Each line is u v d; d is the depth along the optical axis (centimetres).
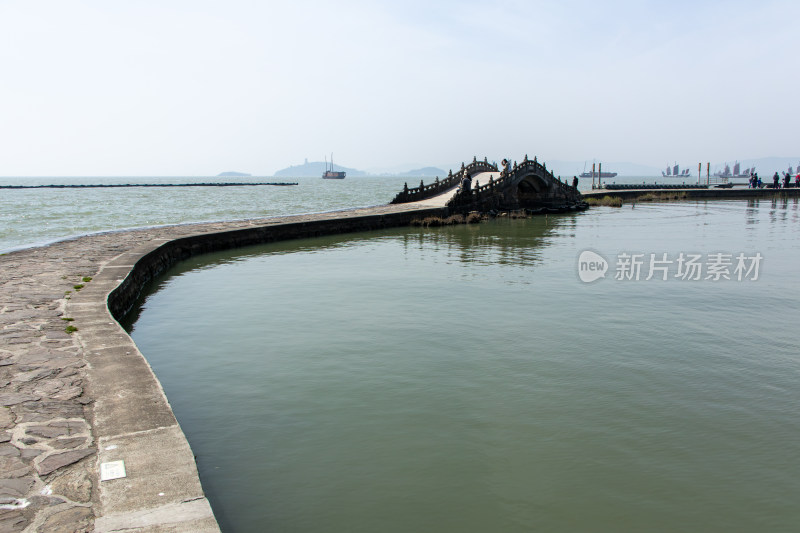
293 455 678
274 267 2072
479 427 755
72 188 14512
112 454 520
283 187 17038
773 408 820
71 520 419
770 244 2794
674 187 9256
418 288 1678
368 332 1203
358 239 3045
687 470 651
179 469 496
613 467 656
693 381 926
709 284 1767
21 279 1383
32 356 790
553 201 5691
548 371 969
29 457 511
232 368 978
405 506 579
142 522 419
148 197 9244
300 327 1241
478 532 540
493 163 6372
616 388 893
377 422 768
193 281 1788
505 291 1639
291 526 545
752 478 635
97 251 1914
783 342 1140
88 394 660
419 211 3984
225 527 541
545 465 660
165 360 1020
